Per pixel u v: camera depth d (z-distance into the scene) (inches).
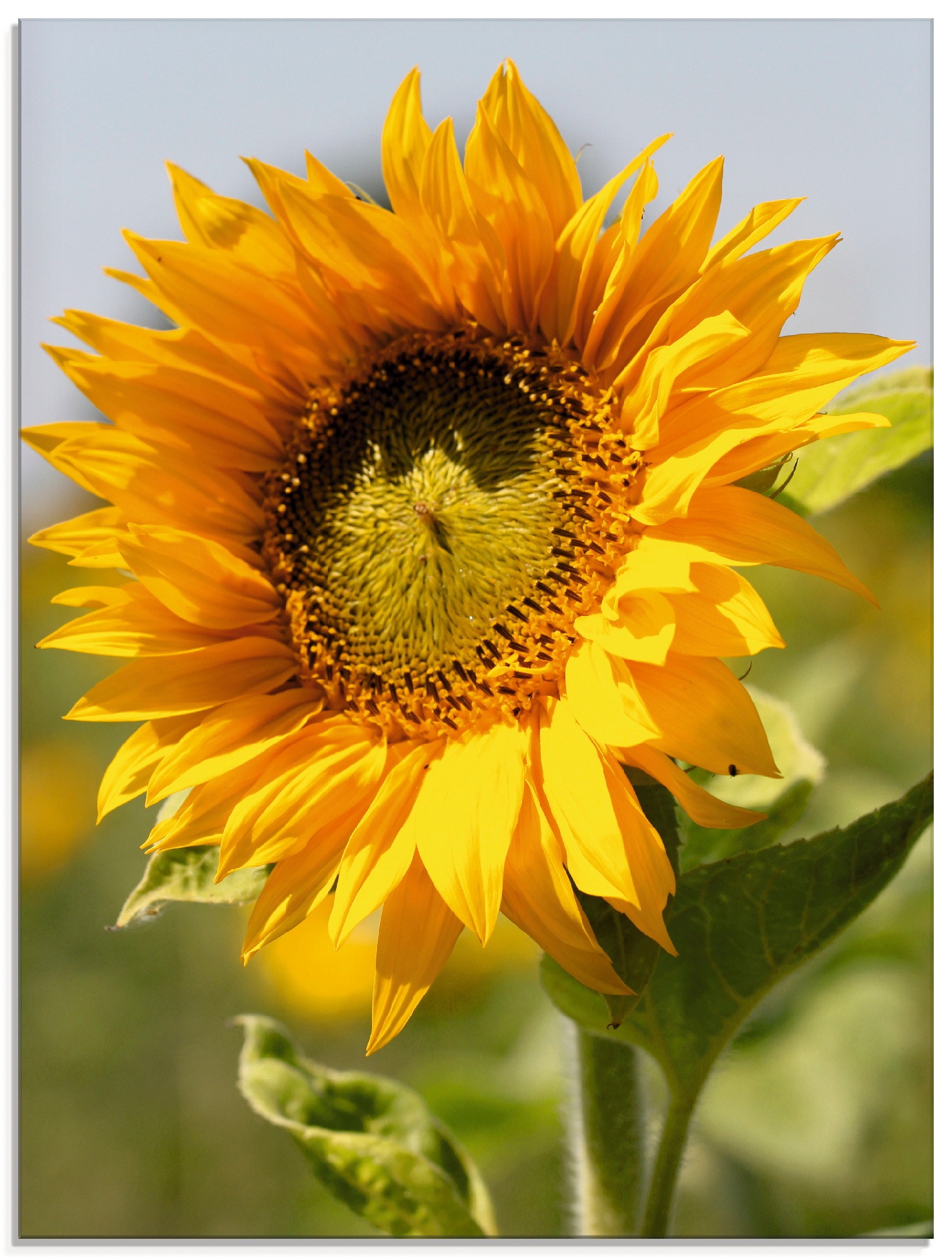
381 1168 28.5
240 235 27.5
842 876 26.3
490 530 27.3
